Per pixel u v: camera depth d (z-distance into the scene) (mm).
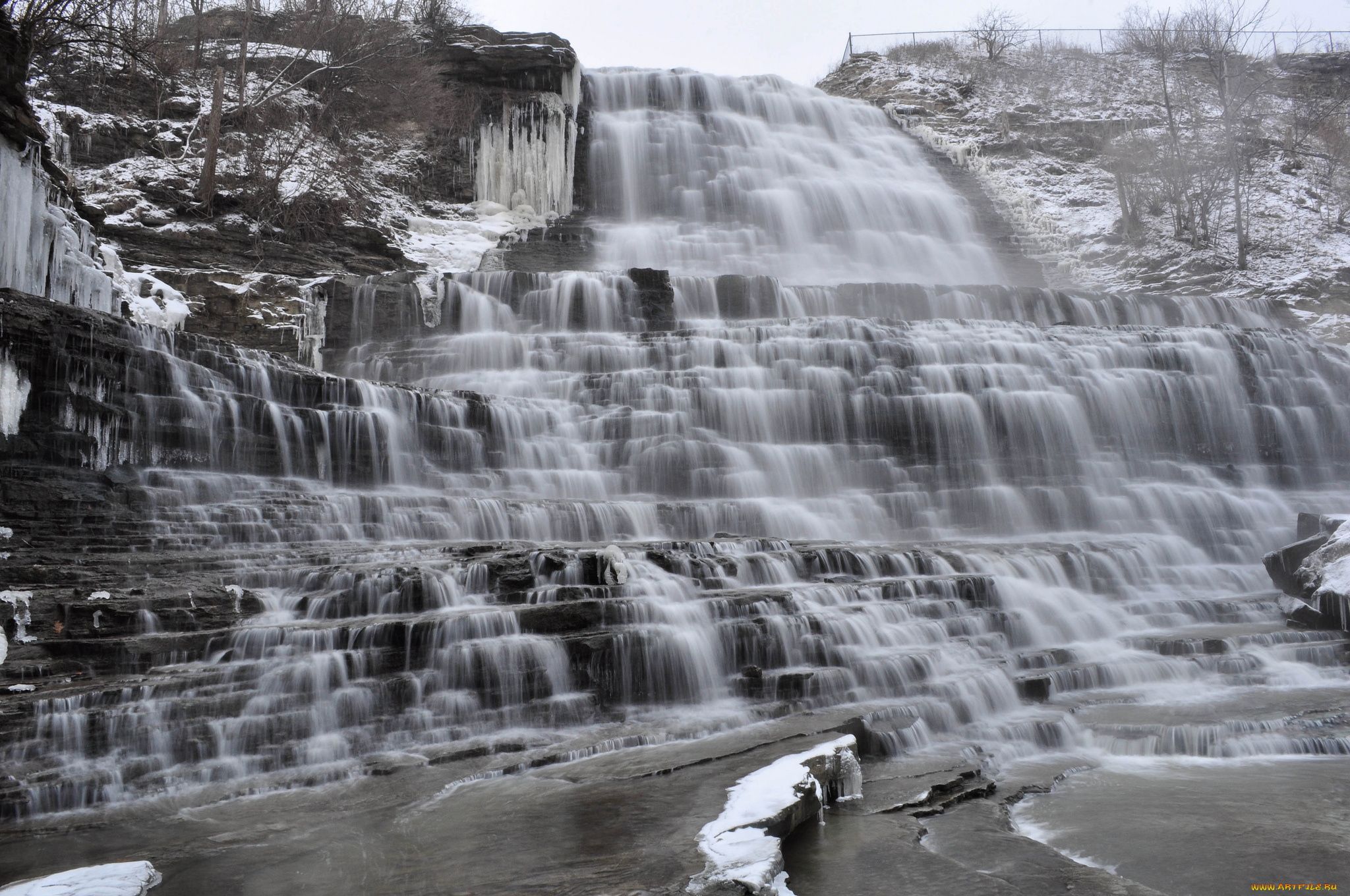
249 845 7410
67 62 29844
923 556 16016
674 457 21016
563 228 36844
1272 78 52344
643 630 11820
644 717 11086
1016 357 25734
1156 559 19234
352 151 35938
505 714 10656
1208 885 7285
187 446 15508
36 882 6508
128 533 12977
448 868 6785
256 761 9273
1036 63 55625
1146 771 10367
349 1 38469
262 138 32500
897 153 46719
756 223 40062
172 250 27812
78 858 7227
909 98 52469
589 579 13164
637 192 41031
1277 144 47906
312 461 17375
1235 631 15617
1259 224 42531
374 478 18109
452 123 38531
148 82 32438
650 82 45406
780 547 15953
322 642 10633
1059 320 30422
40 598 10453
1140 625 16156
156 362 15391
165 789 8789
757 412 22828
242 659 10531
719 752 9484
